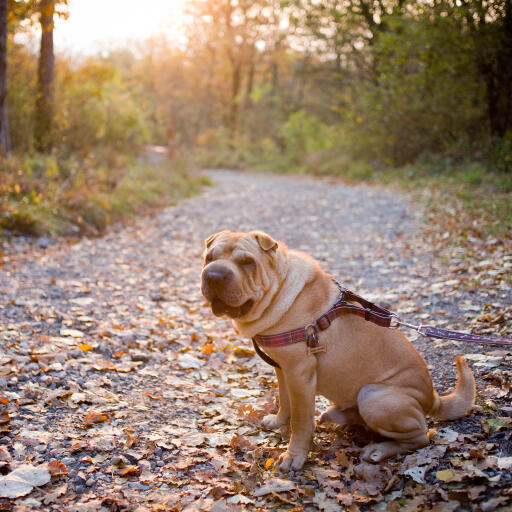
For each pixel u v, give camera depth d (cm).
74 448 301
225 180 2314
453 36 1458
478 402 328
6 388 363
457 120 1705
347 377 297
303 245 924
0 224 806
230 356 471
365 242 905
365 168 2041
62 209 945
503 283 556
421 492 249
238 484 275
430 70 1620
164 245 925
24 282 618
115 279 691
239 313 279
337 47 2350
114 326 515
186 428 341
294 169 2827
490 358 388
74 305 564
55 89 1420
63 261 742
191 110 4484
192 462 298
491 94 1537
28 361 408
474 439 285
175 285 694
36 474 271
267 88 3700
